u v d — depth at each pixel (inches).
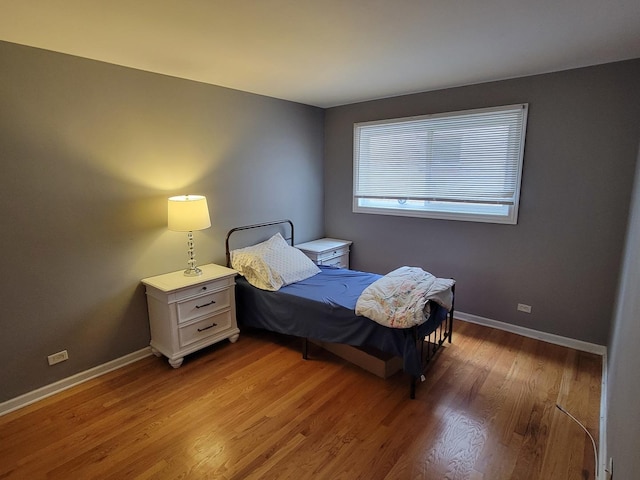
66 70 92.6
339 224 181.3
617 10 69.5
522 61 102.6
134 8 67.0
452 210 143.8
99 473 71.9
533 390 97.3
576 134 111.6
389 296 101.4
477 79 122.7
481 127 129.9
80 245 100.0
